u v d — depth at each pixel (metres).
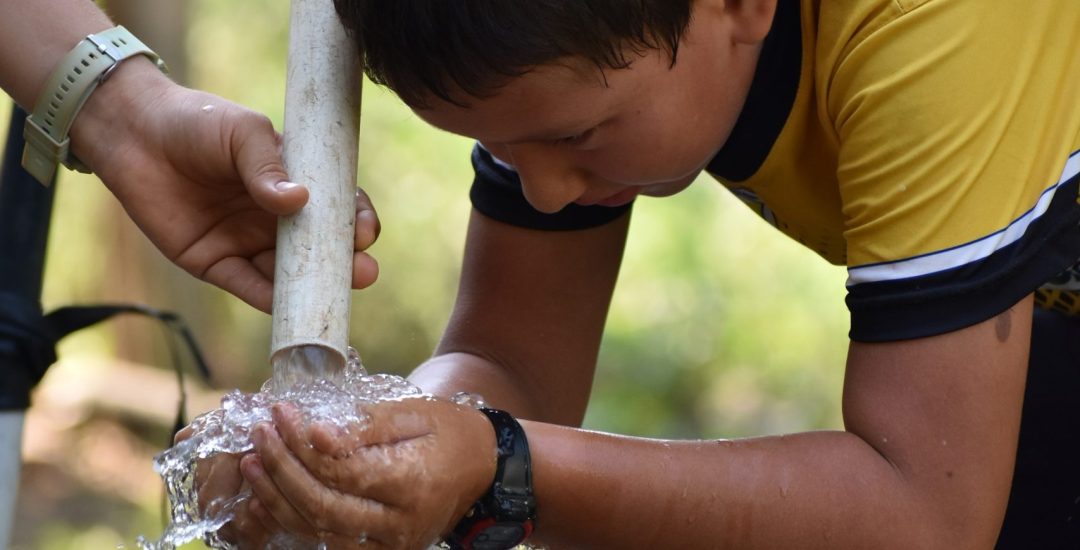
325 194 1.85
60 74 2.01
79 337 8.01
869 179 1.92
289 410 1.68
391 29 1.77
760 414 7.67
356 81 1.92
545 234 2.45
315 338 1.80
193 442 1.75
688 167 2.00
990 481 1.87
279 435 1.68
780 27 2.04
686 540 1.87
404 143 8.78
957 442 1.85
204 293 8.21
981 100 1.86
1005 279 1.86
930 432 1.86
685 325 7.89
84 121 2.03
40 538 6.50
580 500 1.84
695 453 1.89
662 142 1.93
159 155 2.00
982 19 1.87
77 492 6.99
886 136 1.90
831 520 1.86
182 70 8.18
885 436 1.88
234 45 9.10
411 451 1.70
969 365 1.85
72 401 7.52
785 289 7.96
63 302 8.13
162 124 1.98
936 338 1.86
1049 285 2.37
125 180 2.01
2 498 2.37
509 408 2.38
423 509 1.71
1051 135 1.91
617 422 7.62
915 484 1.86
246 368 8.20
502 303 2.48
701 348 7.85
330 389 1.76
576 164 1.94
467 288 2.51
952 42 1.87
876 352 1.90
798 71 2.06
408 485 1.69
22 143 2.38
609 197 2.12
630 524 1.86
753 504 1.86
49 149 2.04
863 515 1.86
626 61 1.80
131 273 8.09
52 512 6.81
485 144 2.01
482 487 1.79
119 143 2.01
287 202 1.81
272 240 2.04
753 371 7.79
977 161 1.86
